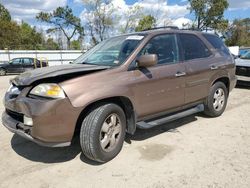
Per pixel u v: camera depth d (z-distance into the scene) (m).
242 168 3.52
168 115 4.71
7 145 4.46
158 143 4.42
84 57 4.79
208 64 5.23
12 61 22.41
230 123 5.38
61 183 3.30
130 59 4.00
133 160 3.83
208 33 5.68
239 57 10.55
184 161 3.76
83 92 3.42
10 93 3.83
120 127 3.90
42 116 3.27
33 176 3.47
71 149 4.26
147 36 4.33
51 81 3.46
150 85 4.12
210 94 5.41
